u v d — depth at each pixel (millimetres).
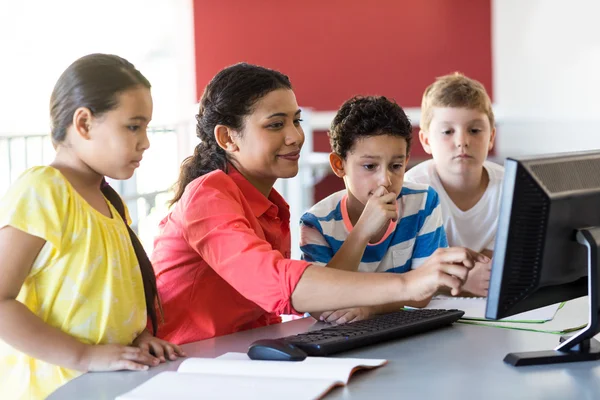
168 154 4500
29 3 5148
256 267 1401
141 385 1138
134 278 1469
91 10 5387
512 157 1167
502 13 6035
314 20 5922
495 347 1339
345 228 1892
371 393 1100
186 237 1551
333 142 1882
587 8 5938
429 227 1942
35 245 1311
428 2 5961
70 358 1270
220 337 1478
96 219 1387
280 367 1185
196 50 5910
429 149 2391
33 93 5102
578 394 1089
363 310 1610
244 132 1657
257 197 1690
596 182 1245
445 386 1128
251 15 5902
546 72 6113
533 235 1184
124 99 1354
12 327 1267
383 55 5977
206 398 1069
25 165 3410
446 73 6035
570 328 1448
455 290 1303
